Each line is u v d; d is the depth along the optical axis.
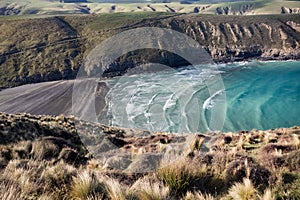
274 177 5.21
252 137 12.61
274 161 6.06
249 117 36.81
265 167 5.86
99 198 4.41
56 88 56.16
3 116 14.96
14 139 11.23
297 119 35.88
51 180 5.29
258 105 40.94
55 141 10.75
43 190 4.82
